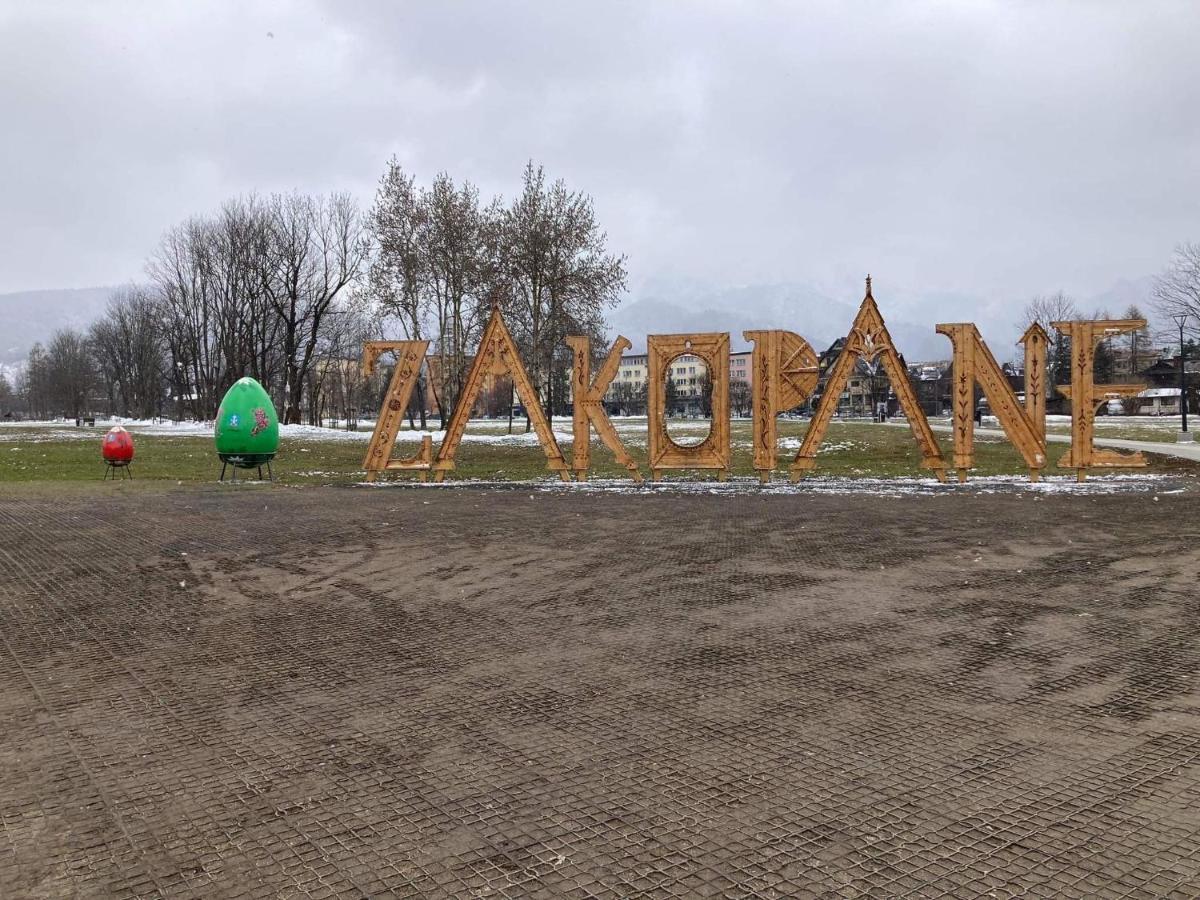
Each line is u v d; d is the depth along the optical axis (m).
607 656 5.98
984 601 7.42
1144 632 6.46
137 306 92.25
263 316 57.81
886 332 17.42
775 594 7.72
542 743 4.50
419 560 9.33
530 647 6.20
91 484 18.23
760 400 17.36
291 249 52.88
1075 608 7.18
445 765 4.23
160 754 4.38
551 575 8.57
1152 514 12.85
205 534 10.95
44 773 4.15
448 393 44.56
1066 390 17.55
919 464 25.02
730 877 3.22
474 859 3.36
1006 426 17.56
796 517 12.62
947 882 3.17
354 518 12.50
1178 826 3.58
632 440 39.00
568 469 18.38
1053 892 3.10
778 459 28.00
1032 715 4.83
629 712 4.93
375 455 18.31
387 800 3.86
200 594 7.79
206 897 3.11
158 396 92.81
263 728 4.73
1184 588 7.88
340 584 8.19
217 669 5.74
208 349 67.12
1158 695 5.13
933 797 3.85
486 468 25.02
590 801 3.84
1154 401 93.12
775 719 4.80
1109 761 4.22
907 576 8.44
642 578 8.41
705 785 3.99
